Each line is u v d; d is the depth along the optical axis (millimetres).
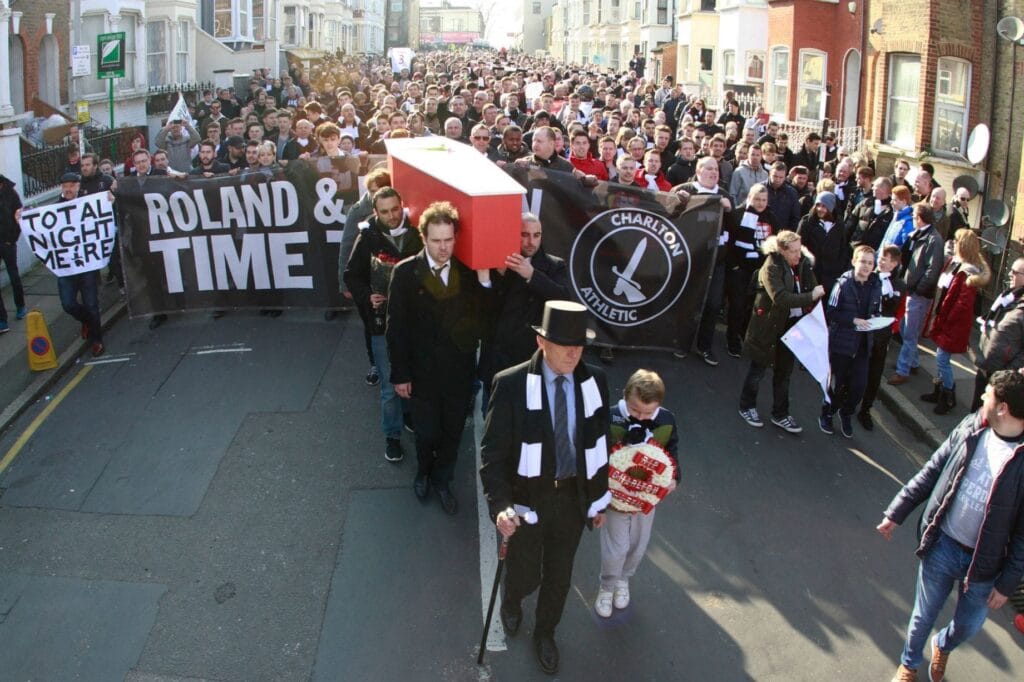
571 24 70625
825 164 12703
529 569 4578
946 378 7910
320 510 6195
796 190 9602
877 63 17000
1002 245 11203
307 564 5621
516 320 5672
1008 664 4965
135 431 7320
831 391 7508
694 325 8648
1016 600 5285
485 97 15836
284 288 9477
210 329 9391
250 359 8617
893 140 17031
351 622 5109
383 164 9227
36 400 7996
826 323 7375
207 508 6227
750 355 7441
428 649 4898
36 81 17734
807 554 5871
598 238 8328
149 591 5367
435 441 5980
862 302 7254
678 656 4895
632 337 8625
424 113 15172
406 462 6820
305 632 5031
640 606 5293
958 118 14727
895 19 16266
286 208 9266
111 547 5797
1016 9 13273
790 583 5562
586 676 4723
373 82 30375
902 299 8195
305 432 7242
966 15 14289
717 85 30406
